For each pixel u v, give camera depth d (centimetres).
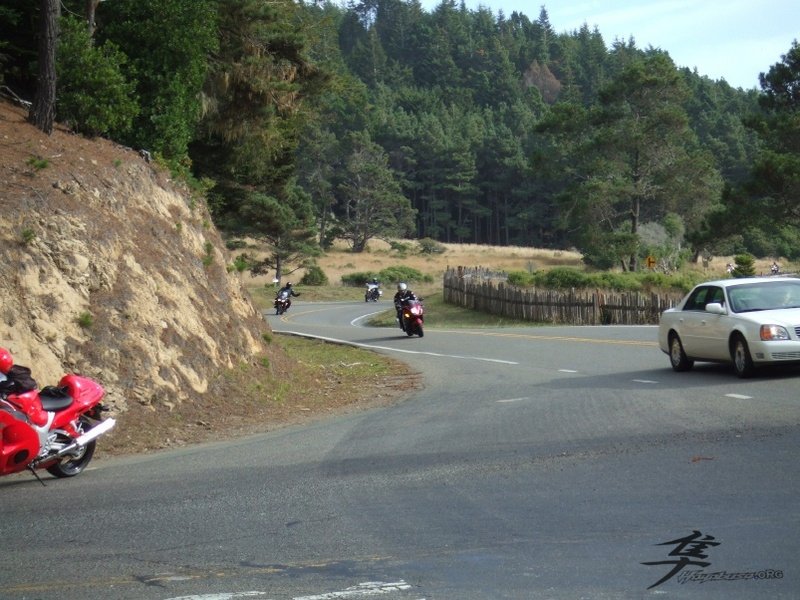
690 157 8606
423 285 10494
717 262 12125
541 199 17362
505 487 983
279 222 9200
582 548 750
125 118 2289
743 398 1527
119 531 873
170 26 2498
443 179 18088
